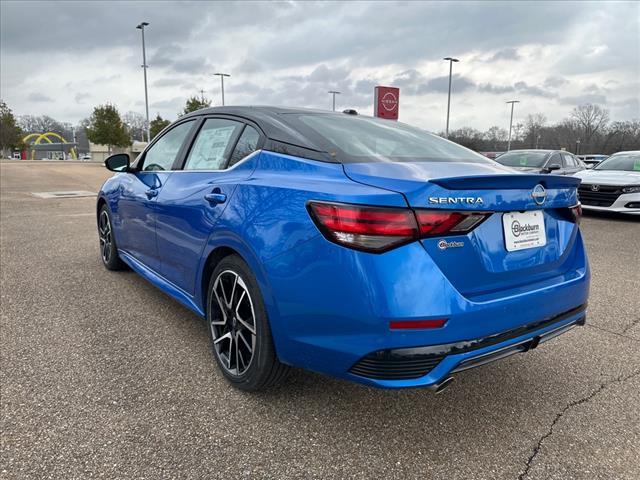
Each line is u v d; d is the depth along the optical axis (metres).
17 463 2.01
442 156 2.71
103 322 3.59
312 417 2.42
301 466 2.06
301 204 2.17
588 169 11.12
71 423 2.30
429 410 2.53
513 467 2.10
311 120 2.87
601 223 9.20
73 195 13.35
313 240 2.08
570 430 2.38
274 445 2.20
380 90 15.55
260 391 2.63
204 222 2.79
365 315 1.94
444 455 2.17
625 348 3.37
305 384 2.74
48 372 2.80
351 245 1.97
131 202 4.02
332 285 2.02
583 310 2.62
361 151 2.49
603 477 2.05
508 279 2.23
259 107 3.10
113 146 44.28
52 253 5.82
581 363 3.13
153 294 4.26
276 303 2.24
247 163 2.73
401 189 1.97
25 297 4.12
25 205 10.88
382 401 2.60
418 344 1.93
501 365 3.09
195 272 2.97
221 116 3.23
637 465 2.13
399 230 1.93
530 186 2.28
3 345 3.15
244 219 2.43
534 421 2.46
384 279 1.91
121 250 4.58
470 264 2.08
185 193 3.09
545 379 2.91
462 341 1.99
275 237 2.23
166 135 3.86
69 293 4.25
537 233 2.39
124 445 2.16
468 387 2.79
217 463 2.06
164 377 2.78
